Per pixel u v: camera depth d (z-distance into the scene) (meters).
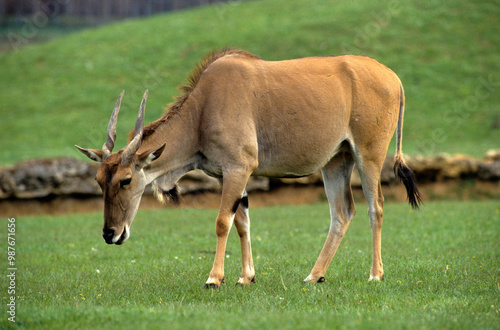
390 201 41.41
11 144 54.41
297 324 12.01
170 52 72.44
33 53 76.38
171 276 18.59
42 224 32.66
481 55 70.06
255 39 73.00
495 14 78.00
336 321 12.24
